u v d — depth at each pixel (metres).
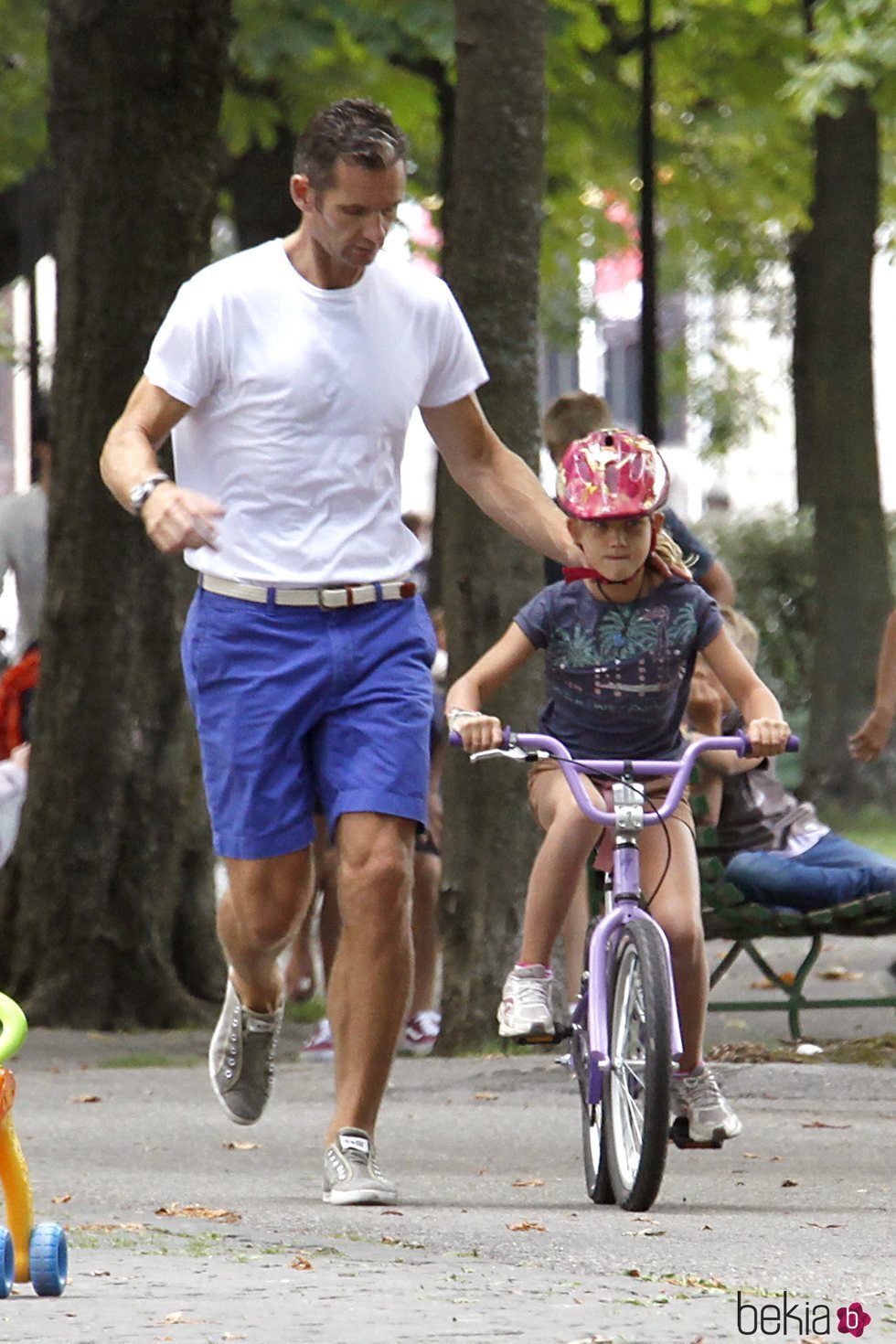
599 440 19.78
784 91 55.81
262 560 18.72
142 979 36.50
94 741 36.75
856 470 69.81
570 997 29.34
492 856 31.42
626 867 19.36
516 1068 28.39
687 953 19.64
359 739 18.75
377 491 18.95
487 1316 13.04
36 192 66.19
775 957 42.94
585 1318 12.99
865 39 54.59
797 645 81.06
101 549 36.81
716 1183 20.11
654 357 50.25
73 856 36.62
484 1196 19.44
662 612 19.92
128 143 36.47
